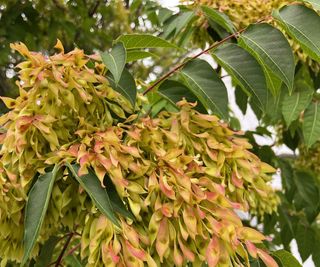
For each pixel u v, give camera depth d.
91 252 0.45
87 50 1.23
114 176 0.47
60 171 0.49
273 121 1.06
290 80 0.58
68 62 0.50
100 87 0.53
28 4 1.10
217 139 0.56
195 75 0.61
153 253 0.48
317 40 0.59
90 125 0.51
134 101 0.56
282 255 0.60
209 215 0.49
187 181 0.48
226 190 0.55
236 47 0.61
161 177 0.48
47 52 1.23
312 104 0.86
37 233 0.44
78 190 0.50
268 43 0.60
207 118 0.55
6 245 0.52
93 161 0.47
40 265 0.59
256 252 0.49
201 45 0.90
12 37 1.08
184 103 0.55
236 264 0.49
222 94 0.60
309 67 0.92
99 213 0.48
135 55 0.62
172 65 1.41
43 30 1.17
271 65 0.59
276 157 1.04
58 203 0.50
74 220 0.50
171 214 0.47
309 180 1.04
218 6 0.85
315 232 1.09
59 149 0.49
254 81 0.60
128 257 0.45
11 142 0.50
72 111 0.51
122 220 0.47
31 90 0.50
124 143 0.51
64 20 1.16
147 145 0.51
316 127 0.85
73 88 0.51
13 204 0.50
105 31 1.29
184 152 0.54
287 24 0.60
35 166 0.50
